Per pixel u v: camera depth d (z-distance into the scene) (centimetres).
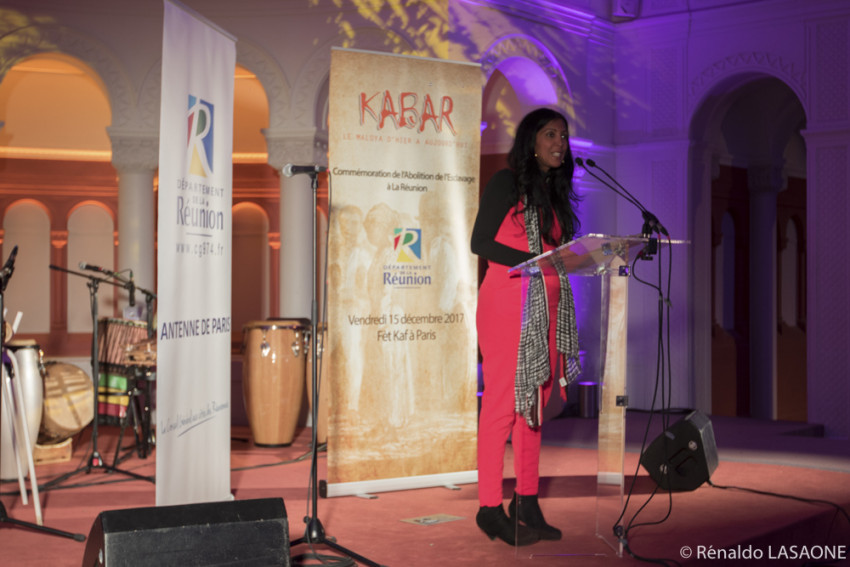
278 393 632
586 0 853
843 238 764
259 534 260
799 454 596
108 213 1209
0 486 504
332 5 754
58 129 1170
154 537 249
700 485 464
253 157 1227
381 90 455
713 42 836
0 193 1168
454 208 473
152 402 658
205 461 405
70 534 377
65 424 572
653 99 870
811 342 782
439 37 754
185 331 382
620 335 339
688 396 861
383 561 336
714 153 934
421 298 468
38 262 1193
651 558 335
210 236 407
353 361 455
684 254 858
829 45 770
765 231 1049
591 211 866
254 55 758
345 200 450
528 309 340
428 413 472
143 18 752
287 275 759
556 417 805
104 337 664
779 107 1037
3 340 408
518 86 849
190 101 384
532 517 353
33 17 727
